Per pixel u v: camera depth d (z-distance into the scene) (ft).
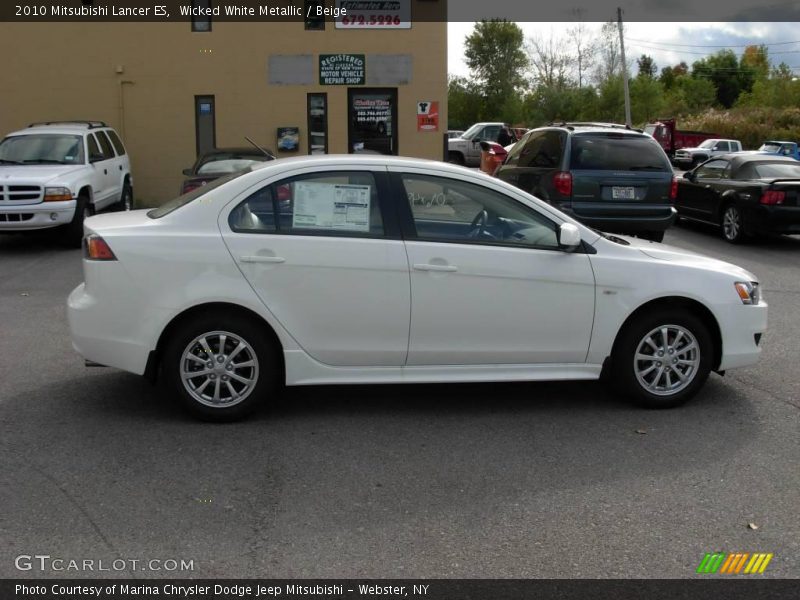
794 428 17.75
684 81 316.60
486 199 17.99
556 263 17.92
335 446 16.51
